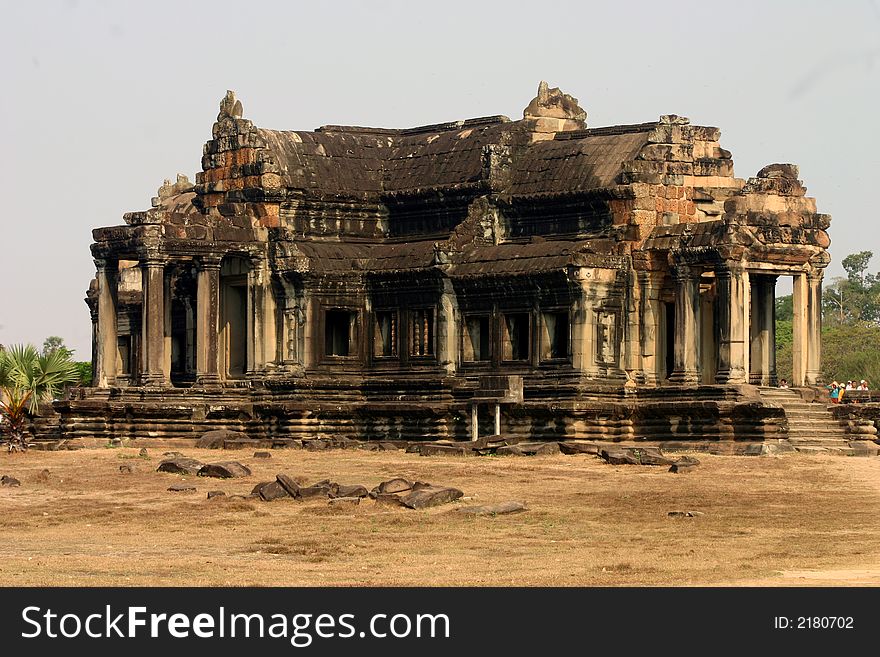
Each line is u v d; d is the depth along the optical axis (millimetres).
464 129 99125
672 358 91250
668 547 55562
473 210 92812
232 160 96438
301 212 95812
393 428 90625
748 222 87500
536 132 95562
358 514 62531
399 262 93625
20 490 69812
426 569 51312
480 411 88938
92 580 49094
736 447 82125
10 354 89062
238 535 58375
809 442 84688
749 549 55031
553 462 77625
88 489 69812
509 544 56281
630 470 74750
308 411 90375
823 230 90438
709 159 91188
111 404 89625
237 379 95000
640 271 88688
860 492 68625
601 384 87438
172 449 87250
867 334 144375
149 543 56781
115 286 94438
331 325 95500
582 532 58812
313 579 49312
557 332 89062
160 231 91438
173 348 100250
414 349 92812
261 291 94312
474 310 91062
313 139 98062
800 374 90688
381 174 98875
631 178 88750
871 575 49312
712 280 90312
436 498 64625
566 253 87750
